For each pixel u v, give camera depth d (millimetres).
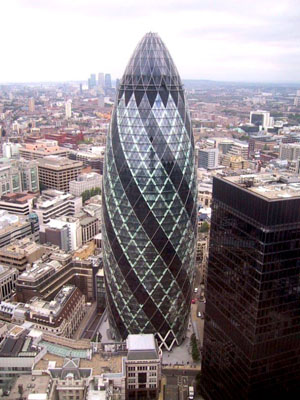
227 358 173000
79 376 170125
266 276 142875
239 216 151750
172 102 196750
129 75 197000
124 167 199500
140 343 192750
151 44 194500
